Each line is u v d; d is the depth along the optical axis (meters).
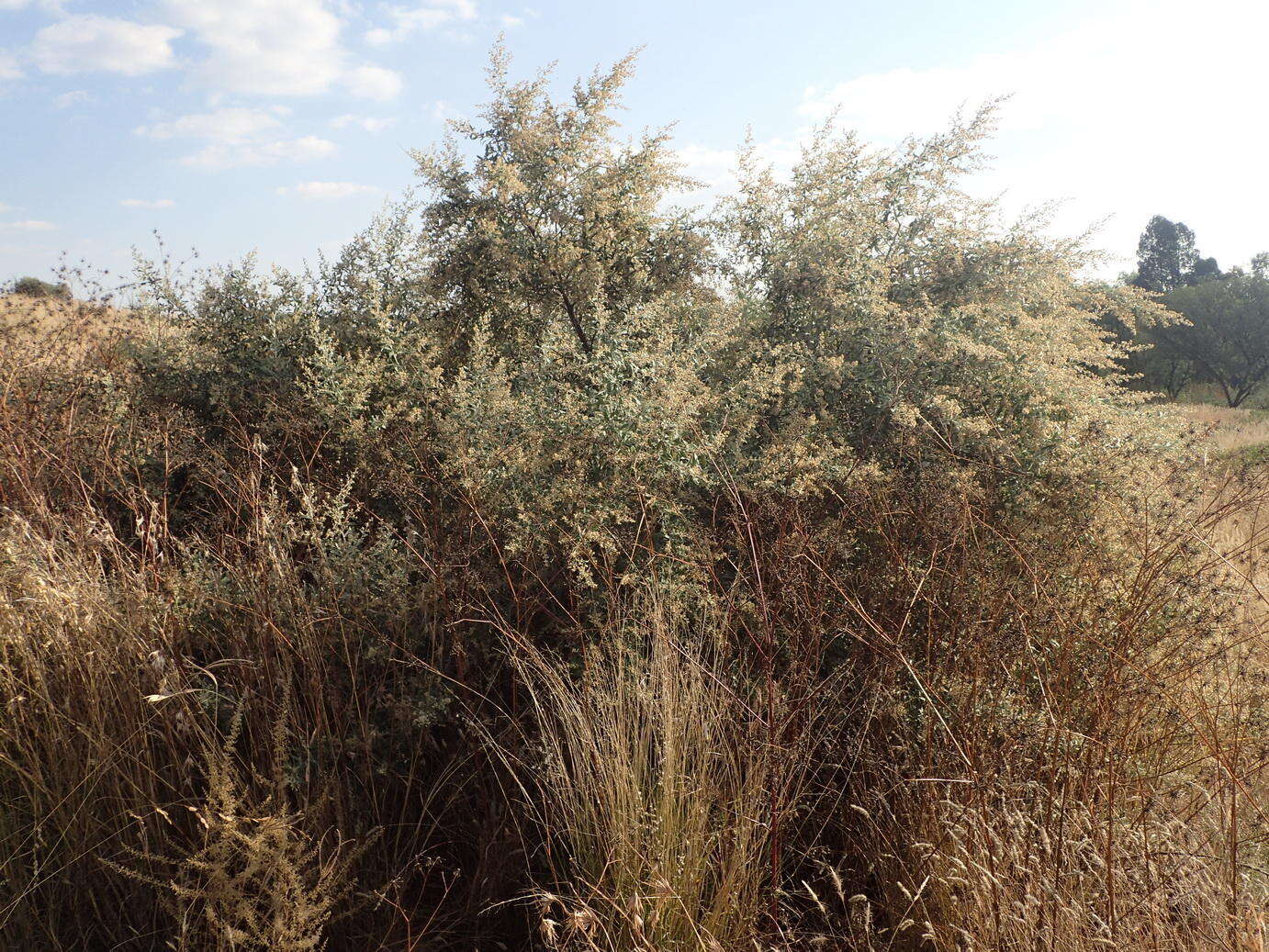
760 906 2.03
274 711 2.21
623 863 1.94
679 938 1.91
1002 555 3.05
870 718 2.38
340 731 2.21
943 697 2.47
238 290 4.00
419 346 3.60
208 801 1.87
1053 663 2.61
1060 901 1.78
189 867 1.89
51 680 2.22
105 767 2.07
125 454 3.34
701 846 2.02
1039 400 3.65
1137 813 2.16
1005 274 4.38
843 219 4.20
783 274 4.05
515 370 3.77
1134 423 3.67
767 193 4.37
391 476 2.99
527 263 3.94
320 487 3.05
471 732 2.32
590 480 2.98
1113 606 2.78
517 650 2.43
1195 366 38.12
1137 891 1.93
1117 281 4.57
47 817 2.03
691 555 2.81
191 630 2.37
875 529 2.95
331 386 3.33
